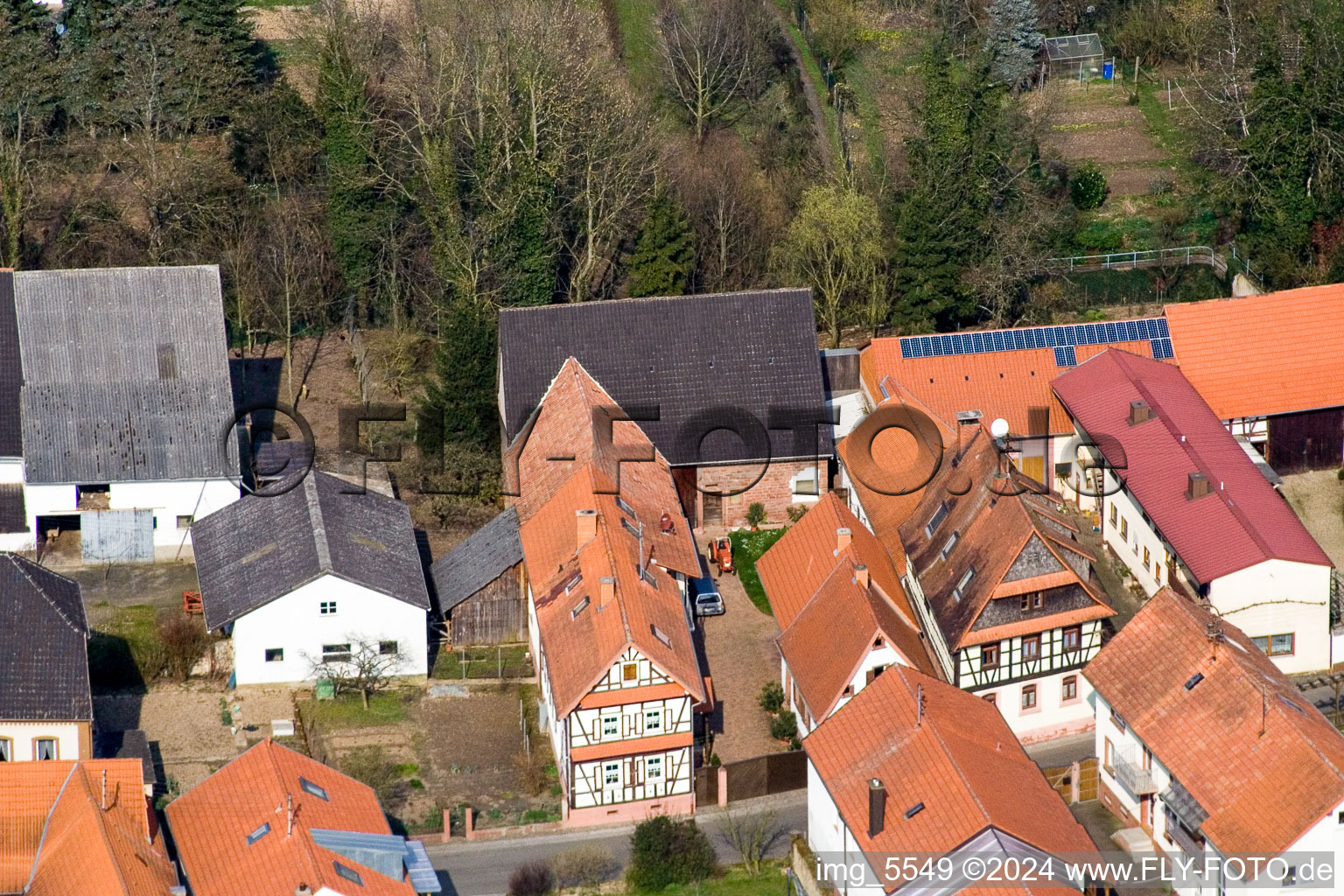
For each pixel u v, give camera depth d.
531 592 167.62
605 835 151.12
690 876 144.75
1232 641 152.75
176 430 187.25
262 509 178.00
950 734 140.00
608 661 148.50
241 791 136.88
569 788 151.62
